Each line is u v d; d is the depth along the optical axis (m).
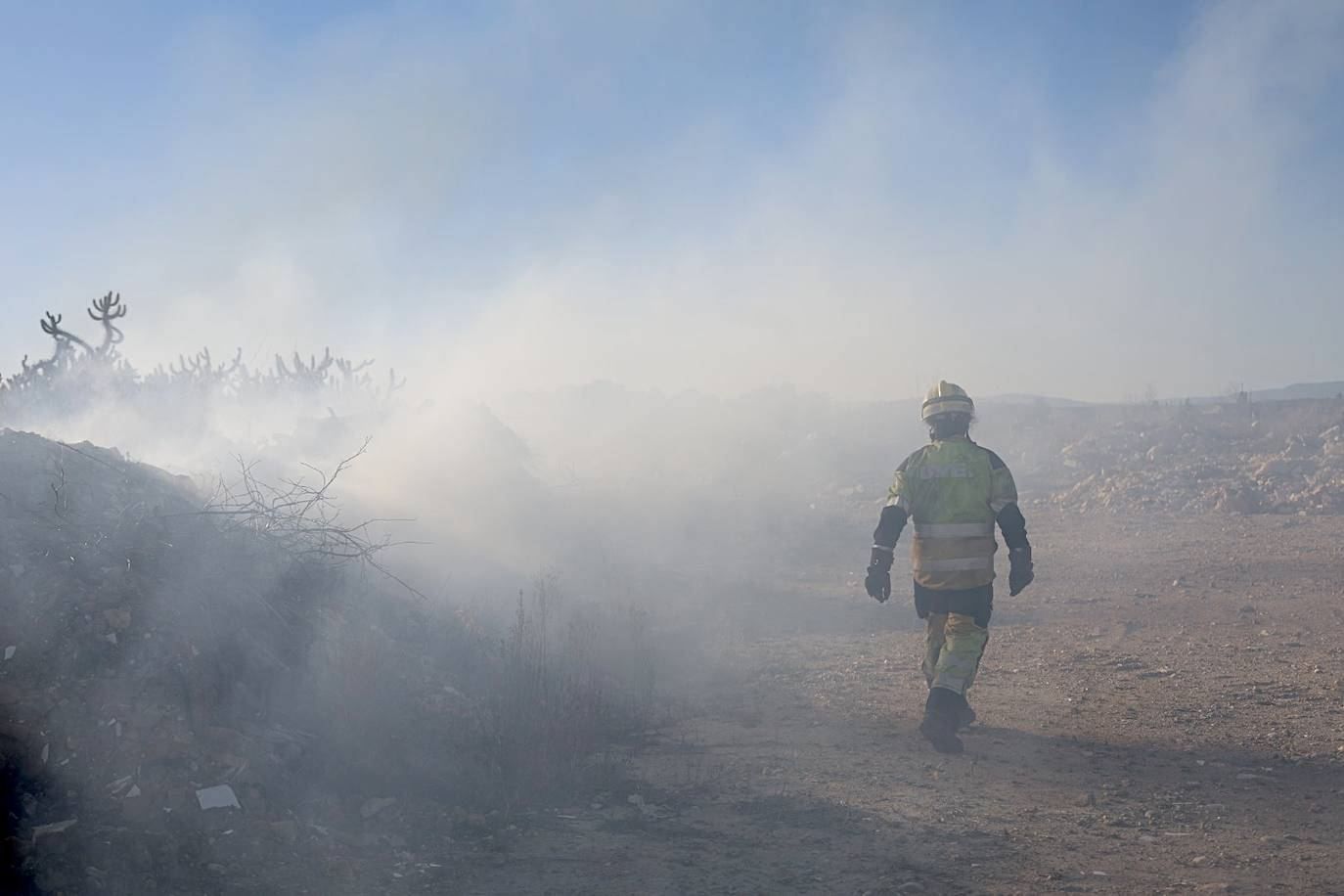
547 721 6.59
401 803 5.38
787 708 8.23
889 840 5.26
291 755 5.43
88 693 5.23
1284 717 7.77
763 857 5.04
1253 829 5.46
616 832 5.33
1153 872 4.87
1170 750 6.98
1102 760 6.75
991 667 9.80
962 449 7.48
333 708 5.93
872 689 8.96
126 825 4.66
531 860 4.94
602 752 6.72
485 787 5.68
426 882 4.64
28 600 5.61
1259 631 11.12
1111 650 10.40
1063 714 7.99
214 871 4.49
